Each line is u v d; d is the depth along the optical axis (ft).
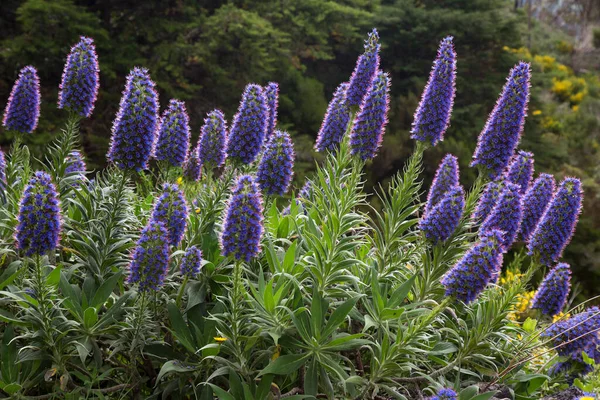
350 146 15.46
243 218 12.02
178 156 16.62
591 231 61.31
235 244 12.09
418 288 16.03
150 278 12.73
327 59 86.33
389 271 15.81
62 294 14.16
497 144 15.96
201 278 15.07
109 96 60.75
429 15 83.66
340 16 81.10
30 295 13.69
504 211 15.65
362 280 15.64
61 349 13.46
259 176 14.99
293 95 74.33
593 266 58.49
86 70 16.60
